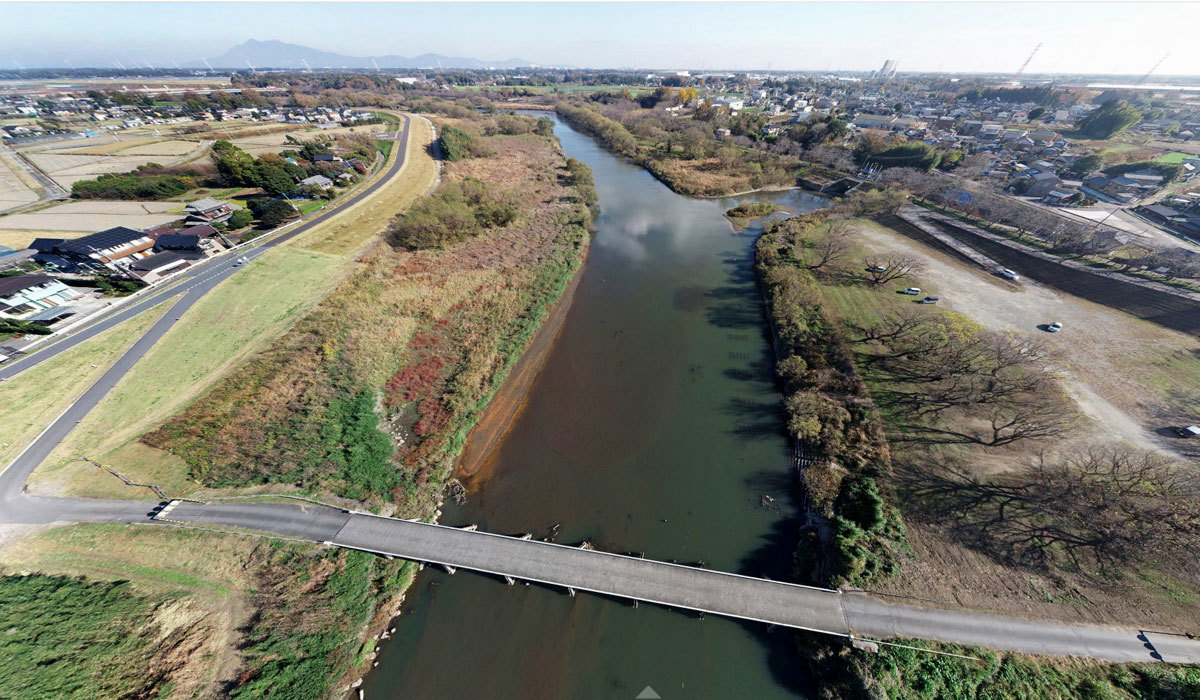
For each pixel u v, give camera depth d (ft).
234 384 143.64
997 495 115.55
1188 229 238.48
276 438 130.11
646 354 180.34
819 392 151.74
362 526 111.96
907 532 108.88
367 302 191.83
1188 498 106.73
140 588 95.81
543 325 195.00
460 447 138.31
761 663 92.84
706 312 207.72
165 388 140.56
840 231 252.01
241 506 112.98
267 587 98.17
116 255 192.65
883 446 130.21
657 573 104.88
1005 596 95.86
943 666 85.61
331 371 155.43
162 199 275.18
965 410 140.77
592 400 157.89
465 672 92.02
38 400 131.44
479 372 162.61
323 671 88.38
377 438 135.74
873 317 188.34
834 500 118.93
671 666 92.73
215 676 84.64
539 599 103.09
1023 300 196.34
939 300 197.67
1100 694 80.28
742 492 127.03
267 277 200.03
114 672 82.48
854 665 86.99
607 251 263.08
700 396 160.04
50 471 114.93
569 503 123.95
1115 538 102.17
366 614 98.27
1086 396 143.02
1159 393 143.74
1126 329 173.78
